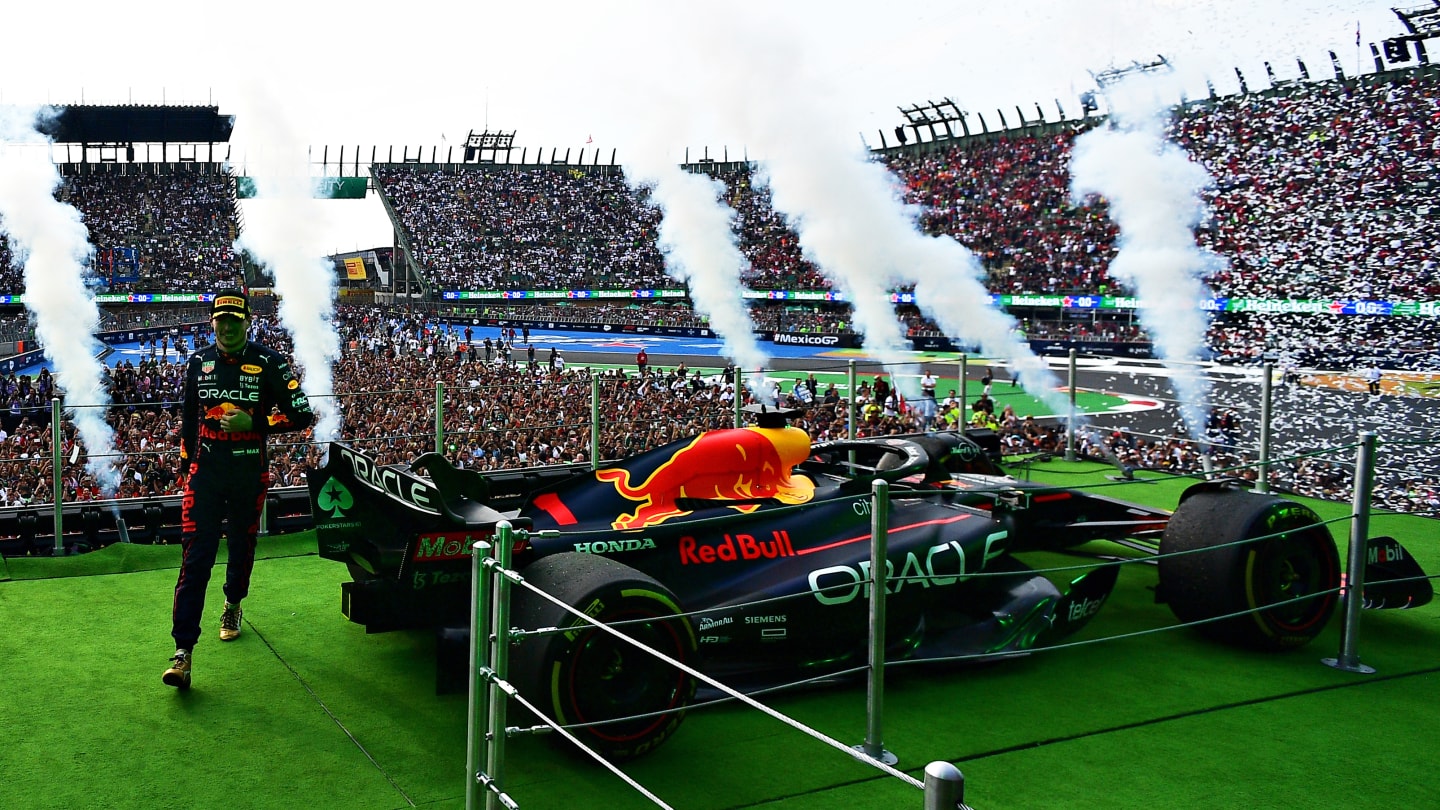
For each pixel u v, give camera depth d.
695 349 43.28
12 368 29.88
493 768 3.12
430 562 4.40
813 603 4.89
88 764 3.94
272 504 7.61
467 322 55.69
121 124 57.62
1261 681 5.03
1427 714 4.63
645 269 60.00
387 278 70.94
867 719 4.22
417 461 5.38
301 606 5.98
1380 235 33.44
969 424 12.90
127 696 4.61
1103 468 11.00
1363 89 36.25
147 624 5.58
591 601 3.87
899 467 6.20
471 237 61.25
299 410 5.16
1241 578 5.30
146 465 11.76
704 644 4.62
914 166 52.50
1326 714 4.62
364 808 3.64
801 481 5.66
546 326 56.59
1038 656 5.36
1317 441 15.51
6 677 4.79
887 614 5.14
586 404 15.73
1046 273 42.09
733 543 5.01
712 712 4.57
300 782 3.84
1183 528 5.57
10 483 10.57
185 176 59.41
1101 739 4.32
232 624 5.38
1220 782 3.93
